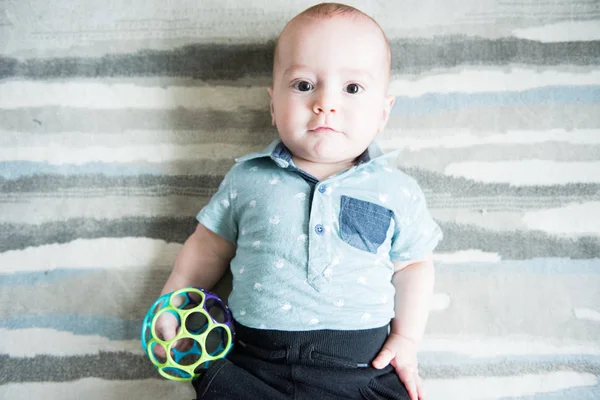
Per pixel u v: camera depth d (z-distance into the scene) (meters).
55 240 0.97
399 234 0.84
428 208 0.98
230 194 0.85
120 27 1.01
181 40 1.00
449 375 0.93
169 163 0.99
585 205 0.97
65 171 0.99
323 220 0.77
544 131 0.99
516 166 0.98
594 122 0.99
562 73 1.00
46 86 1.00
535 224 0.97
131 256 0.97
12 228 0.97
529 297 0.96
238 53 1.00
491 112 0.99
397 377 0.79
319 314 0.75
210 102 1.00
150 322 0.80
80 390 0.92
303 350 0.74
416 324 0.85
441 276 0.97
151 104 1.00
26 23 1.01
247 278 0.79
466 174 0.98
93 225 0.97
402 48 1.00
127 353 0.94
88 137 0.99
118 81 1.00
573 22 1.00
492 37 1.00
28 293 0.95
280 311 0.76
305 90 0.80
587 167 0.98
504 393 0.93
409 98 1.00
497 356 0.94
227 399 0.71
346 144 0.80
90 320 0.95
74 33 1.01
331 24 0.80
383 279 0.81
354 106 0.79
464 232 0.97
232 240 0.89
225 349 0.78
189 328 0.90
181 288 0.88
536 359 0.94
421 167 0.99
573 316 0.95
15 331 0.94
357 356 0.75
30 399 0.92
